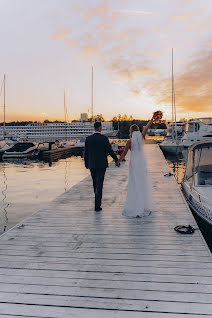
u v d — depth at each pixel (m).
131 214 5.37
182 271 3.15
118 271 3.17
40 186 14.29
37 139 94.31
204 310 2.44
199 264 3.32
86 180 10.26
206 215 5.69
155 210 5.84
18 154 33.75
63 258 3.54
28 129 98.00
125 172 12.29
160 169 12.81
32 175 18.70
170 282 2.91
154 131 118.06
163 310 2.45
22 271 3.21
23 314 2.43
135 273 3.12
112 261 3.44
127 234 4.40
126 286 2.85
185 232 4.35
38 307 2.52
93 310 2.47
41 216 5.50
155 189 8.13
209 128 27.59
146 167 5.55
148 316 2.38
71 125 96.12
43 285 2.89
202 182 7.21
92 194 7.73
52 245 3.98
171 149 30.64
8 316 2.40
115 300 2.61
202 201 6.19
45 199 11.16
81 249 3.83
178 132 45.81
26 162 29.61
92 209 6.03
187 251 3.71
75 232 4.53
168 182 9.36
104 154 5.54
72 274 3.12
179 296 2.66
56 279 3.02
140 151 5.39
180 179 15.76
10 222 7.99
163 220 5.12
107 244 3.99
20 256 3.62
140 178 5.37
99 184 5.71
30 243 4.07
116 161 5.56
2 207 9.84
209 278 2.99
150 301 2.59
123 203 6.58
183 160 27.97
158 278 3.00
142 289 2.79
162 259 3.47
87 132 95.31
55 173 19.86
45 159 31.42
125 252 3.71
